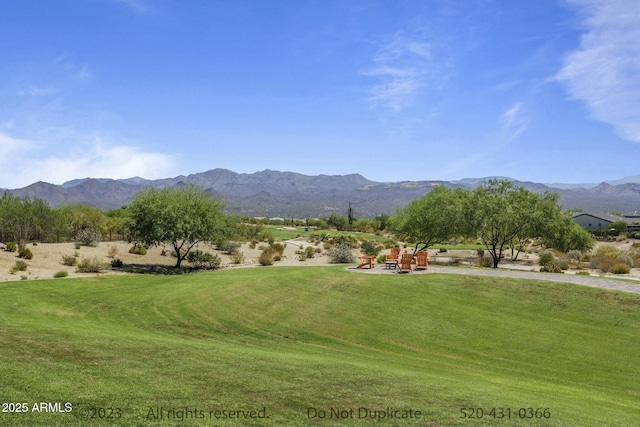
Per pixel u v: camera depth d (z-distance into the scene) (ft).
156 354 31.27
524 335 45.70
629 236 230.68
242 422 19.56
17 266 90.33
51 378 23.72
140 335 43.68
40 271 92.94
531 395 28.86
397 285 63.52
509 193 111.04
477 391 27.89
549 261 110.83
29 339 32.86
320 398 23.53
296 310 56.18
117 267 110.01
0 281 76.59
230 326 51.93
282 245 175.42
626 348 41.70
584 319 48.78
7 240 124.67
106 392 22.22
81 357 28.55
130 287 75.51
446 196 115.85
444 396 25.48
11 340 32.14
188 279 84.07
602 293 54.44
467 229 105.40
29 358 27.32
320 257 150.00
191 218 116.37
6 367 25.03
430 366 38.17
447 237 118.83
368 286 63.67
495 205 98.37
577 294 55.16
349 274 72.59
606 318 48.32
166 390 23.16
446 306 54.95
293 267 101.60
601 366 38.42
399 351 43.14
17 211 119.65
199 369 27.76
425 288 61.67
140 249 137.49
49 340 32.99
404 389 26.37
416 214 123.44
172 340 41.06
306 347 44.14
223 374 26.96
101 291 70.95
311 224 321.32
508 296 57.06
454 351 42.78
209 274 92.73
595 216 306.55
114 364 27.43
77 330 40.22
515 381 34.32
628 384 34.94
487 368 38.37
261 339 47.14
